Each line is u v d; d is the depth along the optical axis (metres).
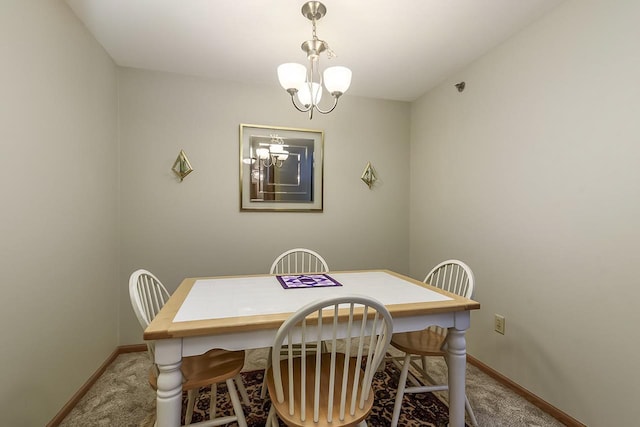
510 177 1.89
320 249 2.76
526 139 1.78
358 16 1.67
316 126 2.74
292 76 1.36
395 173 2.96
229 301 1.30
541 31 1.69
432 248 2.66
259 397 1.75
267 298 1.35
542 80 1.68
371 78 2.48
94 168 1.92
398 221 2.97
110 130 2.16
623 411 1.32
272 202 2.63
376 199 2.91
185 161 2.42
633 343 1.29
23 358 1.29
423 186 2.79
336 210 2.79
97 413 1.62
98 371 1.97
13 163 1.24
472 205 2.21
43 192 1.42
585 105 1.47
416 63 2.23
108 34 1.88
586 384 1.46
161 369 1.01
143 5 1.61
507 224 1.91
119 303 2.31
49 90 1.47
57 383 1.53
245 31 1.84
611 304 1.36
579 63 1.50
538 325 1.71
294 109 2.68
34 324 1.36
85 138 1.81
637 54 1.27
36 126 1.38
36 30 1.37
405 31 1.82
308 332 1.15
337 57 2.13
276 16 1.69
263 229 2.61
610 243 1.37
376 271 2.00
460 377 1.33
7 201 1.20
